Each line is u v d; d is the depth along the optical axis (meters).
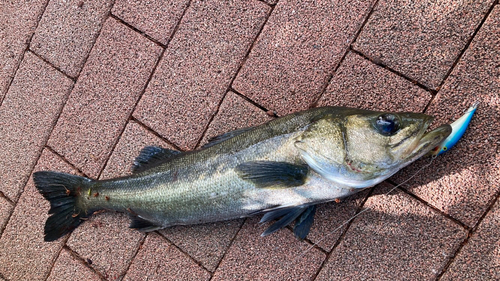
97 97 0.60
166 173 0.52
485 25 0.51
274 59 0.55
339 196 0.50
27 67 0.62
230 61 0.57
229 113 0.56
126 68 0.59
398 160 0.47
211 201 0.50
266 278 0.55
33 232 0.61
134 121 0.59
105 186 0.55
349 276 0.53
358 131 0.47
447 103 0.51
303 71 0.55
